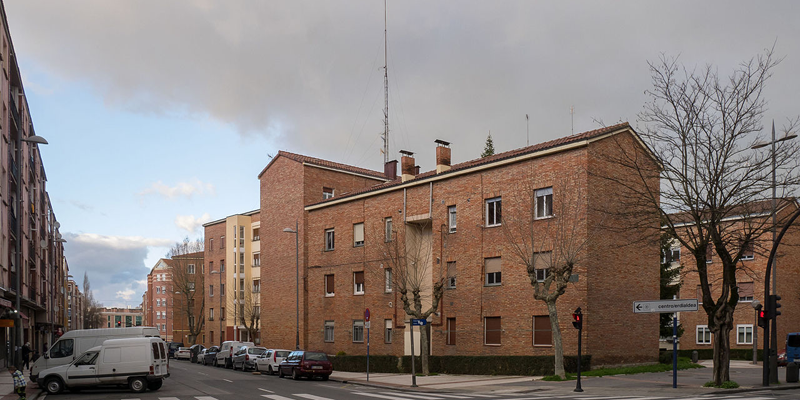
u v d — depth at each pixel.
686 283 44.75
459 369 31.11
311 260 45.22
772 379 22.59
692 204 22.78
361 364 36.75
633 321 29.58
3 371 34.94
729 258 22.23
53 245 71.06
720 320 21.83
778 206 25.17
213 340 72.50
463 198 34.03
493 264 32.12
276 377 33.09
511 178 31.48
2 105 33.09
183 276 79.06
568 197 28.70
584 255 27.73
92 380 23.62
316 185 47.12
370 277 39.94
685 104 22.88
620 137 29.84
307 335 45.12
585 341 27.36
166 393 23.16
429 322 35.09
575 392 20.83
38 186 52.94
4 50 33.88
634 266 29.95
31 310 51.81
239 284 67.56
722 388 20.98
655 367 28.30
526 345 29.73
